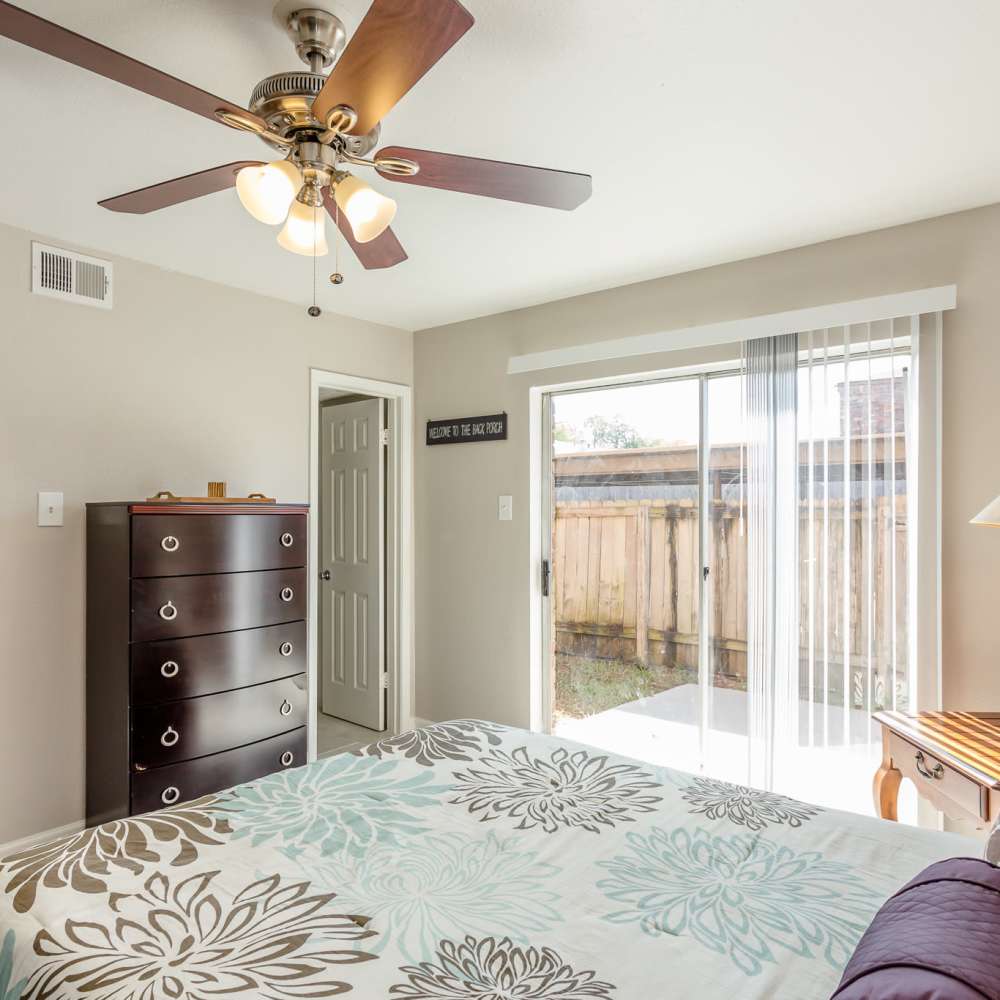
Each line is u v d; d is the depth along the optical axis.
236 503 2.83
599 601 3.58
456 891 1.31
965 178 2.27
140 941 1.14
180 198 1.75
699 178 2.25
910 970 0.86
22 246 2.65
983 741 2.00
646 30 1.55
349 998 1.01
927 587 2.54
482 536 3.92
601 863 1.42
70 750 2.76
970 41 1.59
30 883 1.30
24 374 2.66
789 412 2.84
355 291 3.42
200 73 1.71
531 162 2.14
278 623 2.98
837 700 2.72
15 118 1.89
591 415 3.64
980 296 2.48
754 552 2.90
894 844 1.50
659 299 3.23
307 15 1.47
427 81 1.72
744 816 1.64
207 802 1.69
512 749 2.06
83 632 2.79
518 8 1.47
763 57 1.64
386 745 2.09
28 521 2.67
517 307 3.71
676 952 1.12
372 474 4.29
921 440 2.56
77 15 1.49
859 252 2.72
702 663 3.24
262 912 1.23
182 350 3.14
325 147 1.52
